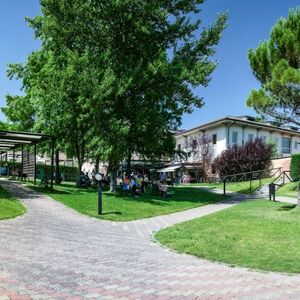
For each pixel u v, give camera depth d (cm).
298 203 1725
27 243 951
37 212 1473
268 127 5019
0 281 640
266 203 2078
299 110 1753
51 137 2320
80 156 2964
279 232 1169
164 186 2520
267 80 1738
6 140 2523
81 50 2464
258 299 616
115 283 679
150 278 723
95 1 2303
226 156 4384
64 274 714
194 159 5159
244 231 1195
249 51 1791
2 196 1767
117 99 2266
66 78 2288
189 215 1700
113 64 2350
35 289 615
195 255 935
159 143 2422
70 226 1266
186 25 2456
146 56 2355
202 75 2273
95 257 869
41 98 2816
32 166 3011
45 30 2484
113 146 2222
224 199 2483
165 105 2381
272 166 4197
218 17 2480
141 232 1255
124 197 2198
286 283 712
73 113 2498
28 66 3378
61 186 2784
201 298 616
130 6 2277
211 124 4897
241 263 852
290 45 1631
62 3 2300
